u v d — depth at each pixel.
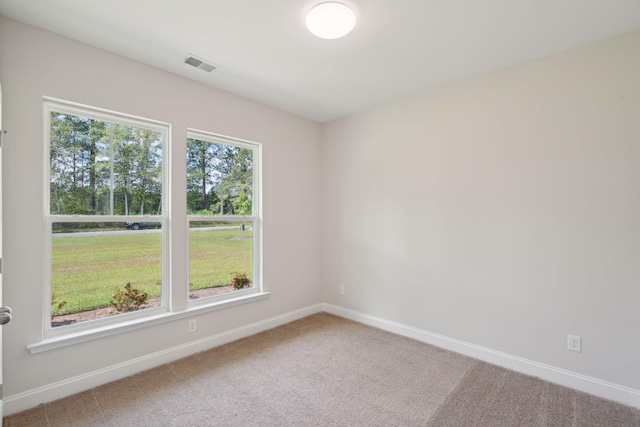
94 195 2.39
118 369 2.39
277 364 2.66
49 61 2.12
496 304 2.67
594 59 2.24
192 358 2.75
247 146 3.40
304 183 3.90
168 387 2.30
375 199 3.55
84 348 2.24
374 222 3.56
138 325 2.47
